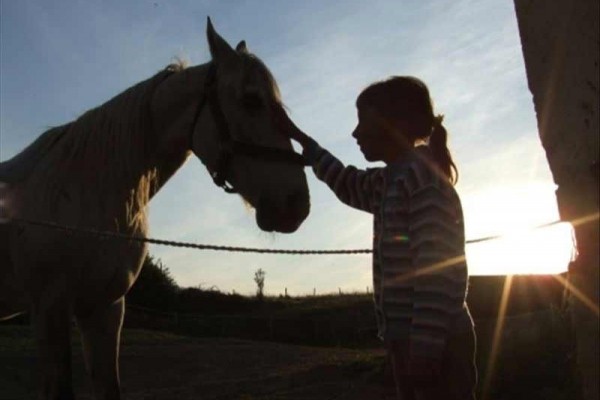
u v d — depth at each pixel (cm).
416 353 202
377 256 232
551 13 179
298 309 2836
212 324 2427
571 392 655
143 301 2708
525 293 1191
